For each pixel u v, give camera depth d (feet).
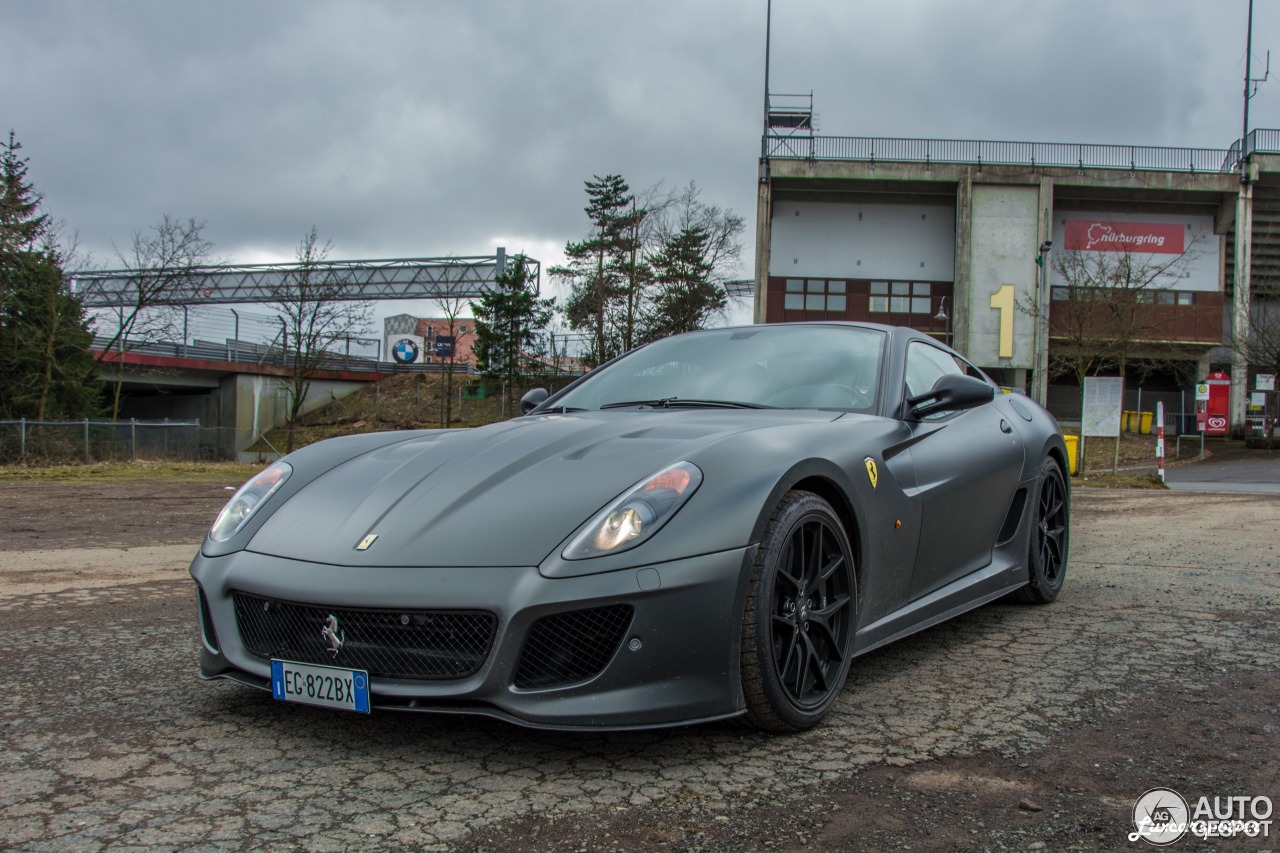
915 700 8.35
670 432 8.29
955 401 9.62
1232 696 8.42
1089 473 54.90
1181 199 104.99
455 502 7.37
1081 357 83.10
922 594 9.77
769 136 106.52
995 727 7.59
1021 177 104.17
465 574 6.62
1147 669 9.37
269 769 6.67
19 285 90.94
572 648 6.59
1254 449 82.33
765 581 6.98
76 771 6.63
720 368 10.84
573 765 6.75
